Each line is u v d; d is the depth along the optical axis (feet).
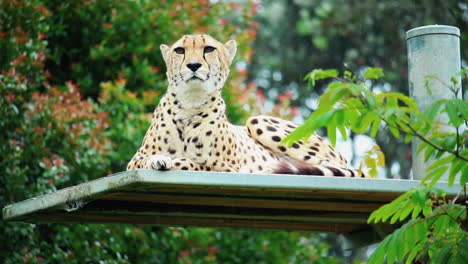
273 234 51.72
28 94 45.16
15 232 42.98
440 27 30.22
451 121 20.49
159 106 30.94
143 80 51.60
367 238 33.76
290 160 33.32
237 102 51.60
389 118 20.86
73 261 43.75
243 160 31.55
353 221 31.53
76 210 28.43
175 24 52.03
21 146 43.42
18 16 46.11
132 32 51.42
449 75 29.86
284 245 51.90
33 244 43.21
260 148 33.24
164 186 24.32
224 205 29.50
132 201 28.76
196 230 48.57
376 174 28.43
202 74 29.27
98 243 44.24
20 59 44.34
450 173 22.40
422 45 30.19
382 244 22.45
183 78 29.35
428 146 22.04
